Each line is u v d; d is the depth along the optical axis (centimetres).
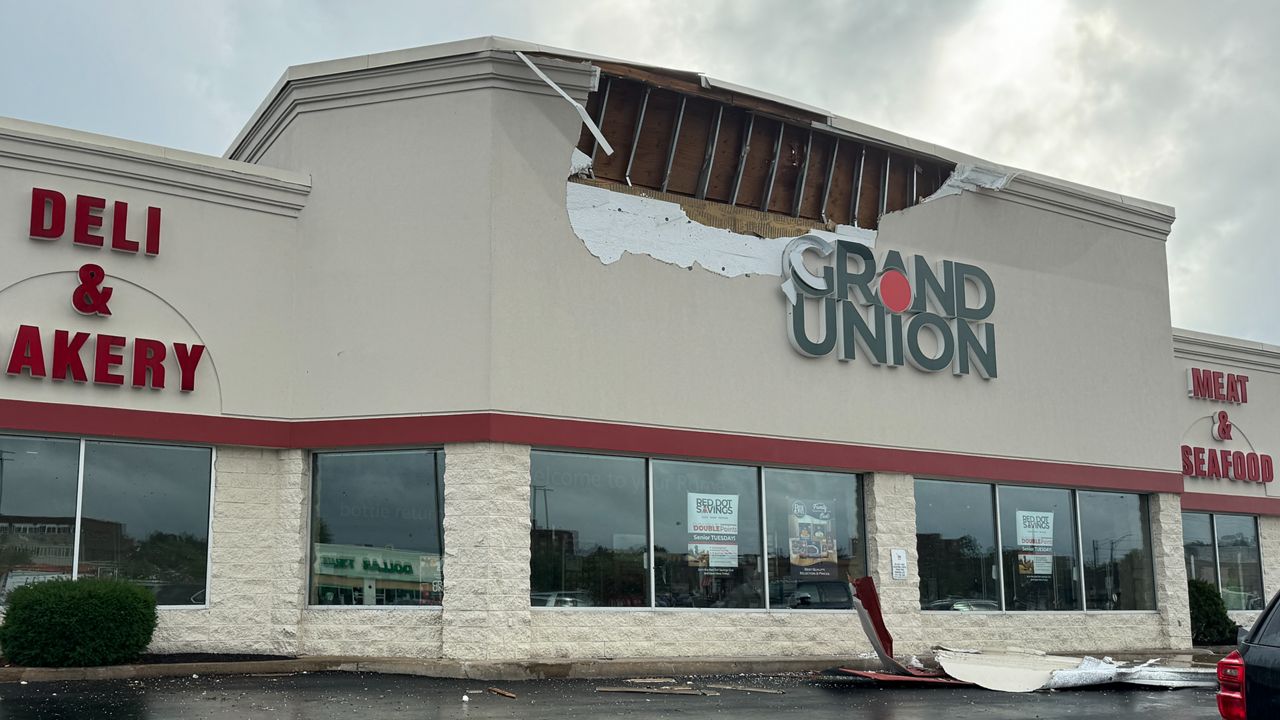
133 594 1602
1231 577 2833
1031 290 2394
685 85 1962
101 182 1728
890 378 2169
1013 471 2294
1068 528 2392
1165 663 2078
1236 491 2855
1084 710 1466
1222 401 2881
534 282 1816
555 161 1866
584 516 1833
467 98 1836
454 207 1811
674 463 1938
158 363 1727
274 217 1861
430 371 1778
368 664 1697
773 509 2027
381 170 1853
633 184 1964
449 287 1792
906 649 2092
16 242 1658
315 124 1895
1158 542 2492
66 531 1673
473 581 1714
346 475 1825
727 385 1983
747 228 2055
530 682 1627
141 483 1736
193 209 1795
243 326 1812
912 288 2220
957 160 2284
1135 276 2575
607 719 1259
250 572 1788
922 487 2212
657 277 1941
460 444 1756
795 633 1986
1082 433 2414
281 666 1672
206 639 1744
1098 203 2517
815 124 2100
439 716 1255
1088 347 2461
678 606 1894
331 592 1798
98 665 1556
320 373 1828
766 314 2050
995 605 2247
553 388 1806
